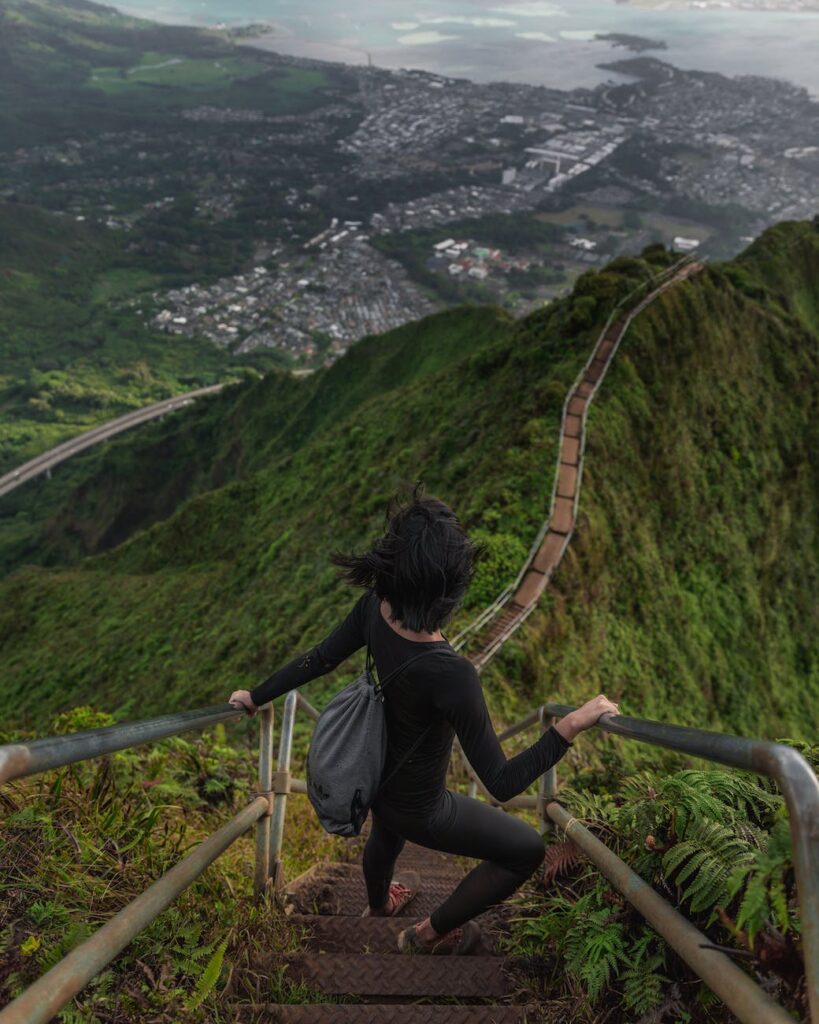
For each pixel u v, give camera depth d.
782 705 32.78
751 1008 1.42
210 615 37.25
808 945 1.25
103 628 42.84
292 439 89.00
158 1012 2.18
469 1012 2.49
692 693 27.36
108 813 3.04
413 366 79.50
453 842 2.72
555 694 20.30
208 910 2.89
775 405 43.47
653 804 2.43
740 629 33.50
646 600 27.72
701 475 36.12
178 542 53.50
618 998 2.37
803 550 41.59
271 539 40.88
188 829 4.73
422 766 2.55
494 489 26.48
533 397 32.12
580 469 27.28
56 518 117.06
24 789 2.91
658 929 1.92
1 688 42.78
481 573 22.36
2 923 2.14
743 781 2.46
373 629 2.50
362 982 2.77
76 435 164.62
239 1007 2.46
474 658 19.22
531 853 2.81
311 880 4.19
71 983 1.55
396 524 2.35
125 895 2.51
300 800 6.91
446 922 2.94
